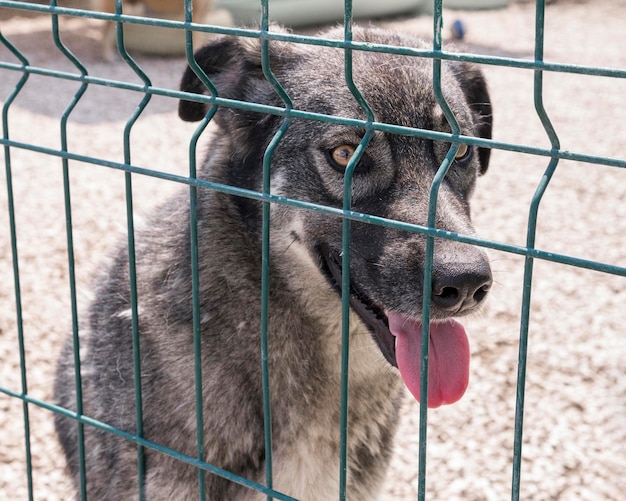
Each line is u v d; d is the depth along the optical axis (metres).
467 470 1.09
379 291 0.71
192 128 2.66
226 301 0.76
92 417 0.83
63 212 1.91
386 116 0.74
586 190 2.18
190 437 0.76
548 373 1.31
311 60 0.80
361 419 0.83
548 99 3.19
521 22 4.77
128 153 0.58
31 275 1.59
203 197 0.79
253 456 0.78
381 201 0.73
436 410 1.22
